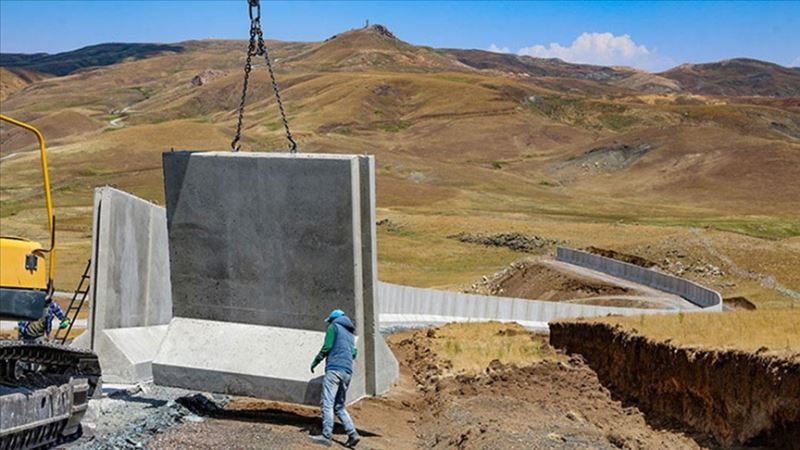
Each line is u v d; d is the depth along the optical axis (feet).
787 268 247.91
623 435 66.13
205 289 57.62
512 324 132.46
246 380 54.54
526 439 58.39
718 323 83.05
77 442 43.70
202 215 57.00
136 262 67.56
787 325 76.28
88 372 45.73
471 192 520.42
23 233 340.80
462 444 56.24
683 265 257.96
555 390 83.76
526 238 324.19
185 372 55.88
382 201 476.54
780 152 631.97
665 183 611.06
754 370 61.77
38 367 42.16
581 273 228.63
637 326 87.81
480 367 90.63
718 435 65.98
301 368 53.88
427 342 107.65
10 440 37.11
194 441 46.34
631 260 268.41
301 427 52.90
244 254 56.39
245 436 48.60
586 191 609.01
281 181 54.75
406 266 299.99
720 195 566.36
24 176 621.72
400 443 55.01
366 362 55.42
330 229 54.19
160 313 70.95
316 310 55.16
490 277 260.21
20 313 37.83
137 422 49.98
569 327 101.91
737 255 261.44
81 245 308.19
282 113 56.08
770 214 496.23
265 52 56.34
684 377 71.97
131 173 615.57
